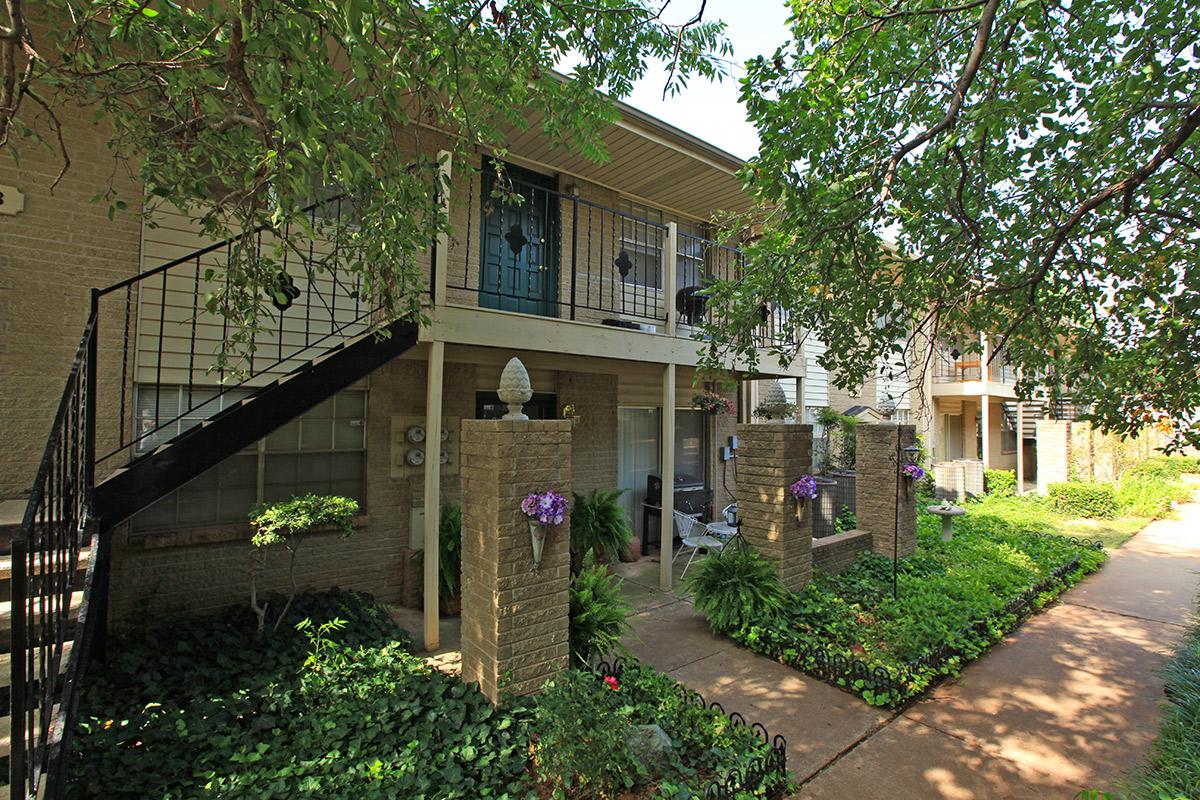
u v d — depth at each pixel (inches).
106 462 166.1
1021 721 144.9
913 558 268.4
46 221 159.9
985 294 162.2
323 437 209.2
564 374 282.2
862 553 271.7
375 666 152.4
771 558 211.6
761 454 217.2
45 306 159.3
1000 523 362.0
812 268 173.3
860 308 166.9
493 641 133.0
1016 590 226.7
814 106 143.4
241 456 192.5
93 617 109.0
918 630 179.2
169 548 176.4
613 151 260.8
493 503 134.3
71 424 115.2
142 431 173.5
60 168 162.6
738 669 172.6
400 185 120.6
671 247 248.7
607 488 294.4
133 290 171.8
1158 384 145.3
